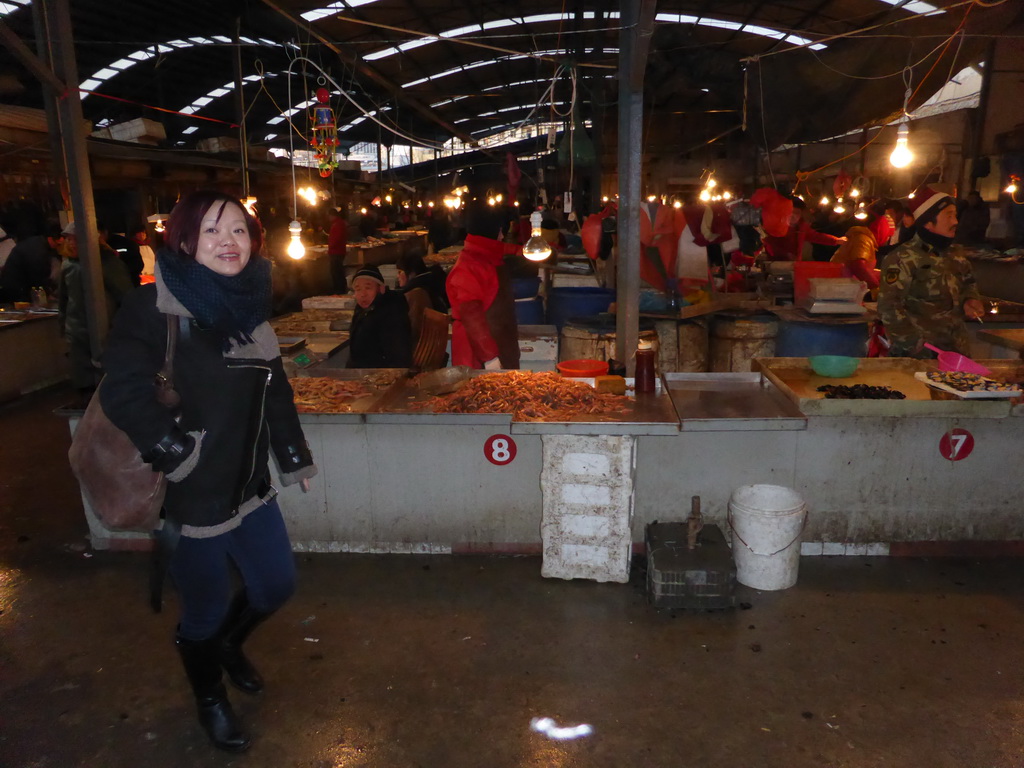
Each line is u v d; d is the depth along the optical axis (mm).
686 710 2459
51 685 2670
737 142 19562
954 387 3119
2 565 3586
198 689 2289
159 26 10117
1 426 5938
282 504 3531
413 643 2865
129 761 2299
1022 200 11188
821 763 2213
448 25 12945
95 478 1981
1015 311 6891
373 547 3568
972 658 2707
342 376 3930
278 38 10039
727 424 3033
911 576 3291
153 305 1884
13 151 7312
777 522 3092
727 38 14336
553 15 12906
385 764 2250
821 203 12805
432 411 3164
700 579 3004
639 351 3463
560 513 3213
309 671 2709
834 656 2734
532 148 25031
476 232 3910
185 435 1878
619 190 3795
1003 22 5848
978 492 3369
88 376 5801
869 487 3389
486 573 3377
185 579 2086
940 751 2250
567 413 3121
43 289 7676
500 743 2326
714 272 6922
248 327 2004
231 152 10555
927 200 4109
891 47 6273
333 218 11484
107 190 8680
